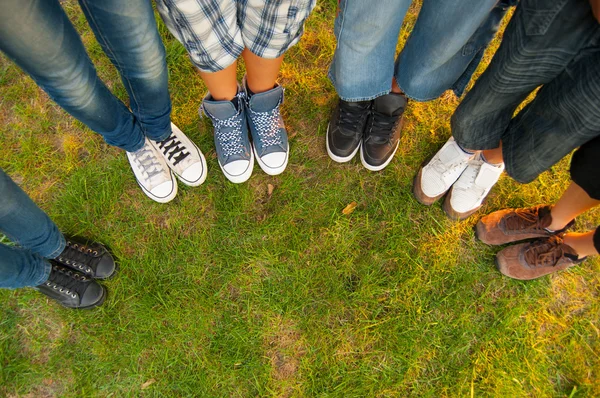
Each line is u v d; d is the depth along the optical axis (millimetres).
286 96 2061
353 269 1872
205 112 1741
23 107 1956
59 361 1725
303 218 1917
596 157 1141
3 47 1011
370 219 1935
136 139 1632
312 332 1797
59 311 1765
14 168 1896
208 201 1917
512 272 1836
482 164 1751
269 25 1211
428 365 1787
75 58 1136
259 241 1879
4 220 1298
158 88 1413
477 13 1137
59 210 1870
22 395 1688
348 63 1410
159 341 1760
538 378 1776
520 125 1348
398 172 1993
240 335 1772
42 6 965
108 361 1730
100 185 1896
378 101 1733
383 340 1801
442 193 1883
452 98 2100
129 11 1063
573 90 1067
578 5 931
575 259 1677
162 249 1854
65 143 1935
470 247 1931
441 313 1840
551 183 2002
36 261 1543
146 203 1899
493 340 1819
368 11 1168
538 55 1082
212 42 1238
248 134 1963
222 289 1819
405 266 1884
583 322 1849
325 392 1729
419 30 1341
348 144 1889
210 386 1726
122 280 1812
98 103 1323
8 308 1762
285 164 1914
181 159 1857
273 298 1821
